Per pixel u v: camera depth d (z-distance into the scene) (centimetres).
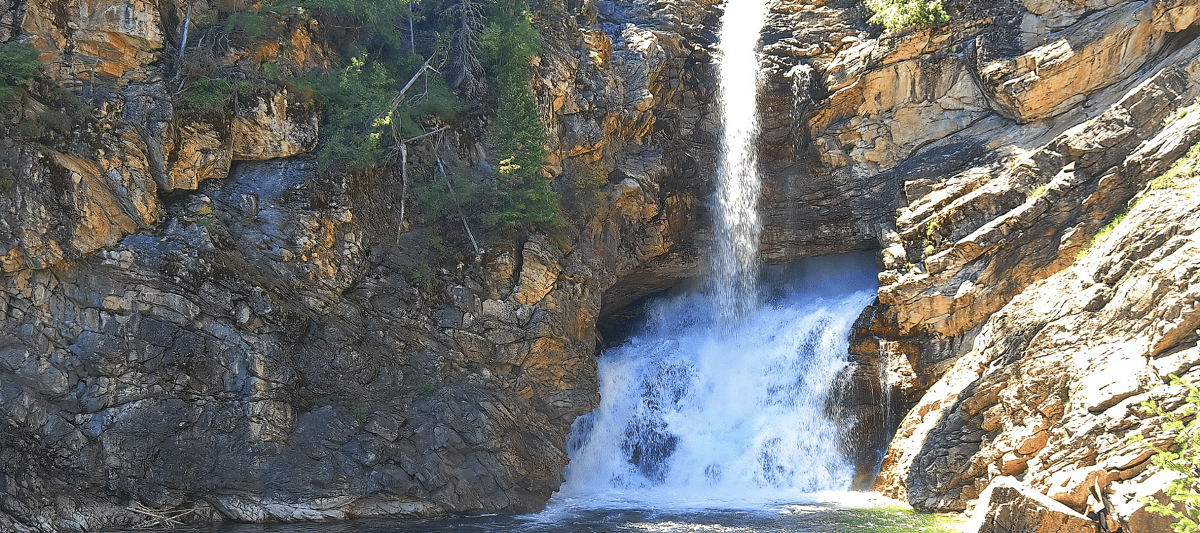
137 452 2128
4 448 1984
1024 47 3142
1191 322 2133
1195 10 2870
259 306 2328
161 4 2464
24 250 2052
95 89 2275
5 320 2041
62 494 2033
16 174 2073
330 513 2272
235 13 2567
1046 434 2316
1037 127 3108
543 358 2802
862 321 3036
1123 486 1873
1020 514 1838
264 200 2484
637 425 3077
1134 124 2770
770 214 3603
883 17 3344
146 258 2209
